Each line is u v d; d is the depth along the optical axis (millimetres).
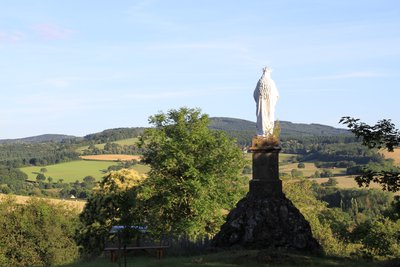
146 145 35000
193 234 31406
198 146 33562
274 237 20109
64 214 46250
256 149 21375
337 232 47344
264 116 21703
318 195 87438
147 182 33188
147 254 25266
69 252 43719
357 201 80812
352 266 17250
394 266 17594
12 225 42656
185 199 32562
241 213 21078
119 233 18750
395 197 16297
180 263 18672
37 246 42875
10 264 41844
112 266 21984
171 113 35188
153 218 32281
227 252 19703
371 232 37219
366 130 16109
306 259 18047
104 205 26391
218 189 34375
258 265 17156
